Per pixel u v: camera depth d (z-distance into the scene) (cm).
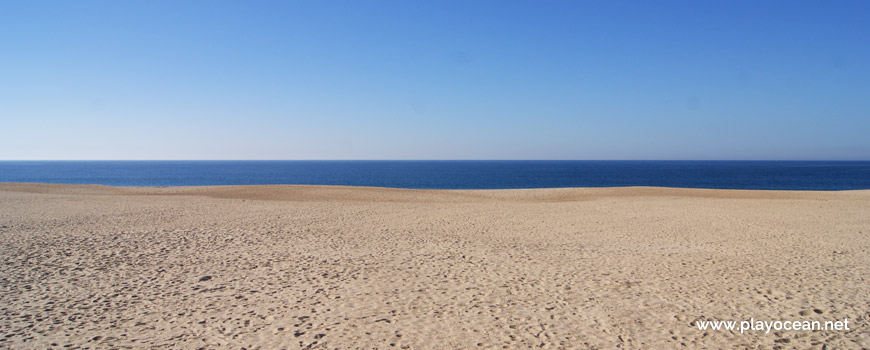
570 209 2172
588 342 593
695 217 1872
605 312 706
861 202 2434
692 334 621
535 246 1253
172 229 1488
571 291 815
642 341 597
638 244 1287
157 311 707
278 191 3027
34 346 573
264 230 1485
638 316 689
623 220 1788
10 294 786
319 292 806
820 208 2161
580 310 714
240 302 751
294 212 1977
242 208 2102
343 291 812
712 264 1030
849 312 706
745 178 9288
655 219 1819
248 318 677
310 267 989
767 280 890
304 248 1197
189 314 694
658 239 1370
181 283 862
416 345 580
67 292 802
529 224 1678
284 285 850
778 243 1295
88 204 2180
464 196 3023
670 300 766
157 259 1061
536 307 727
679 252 1171
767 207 2216
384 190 3228
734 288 835
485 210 2119
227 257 1086
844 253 1148
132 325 648
